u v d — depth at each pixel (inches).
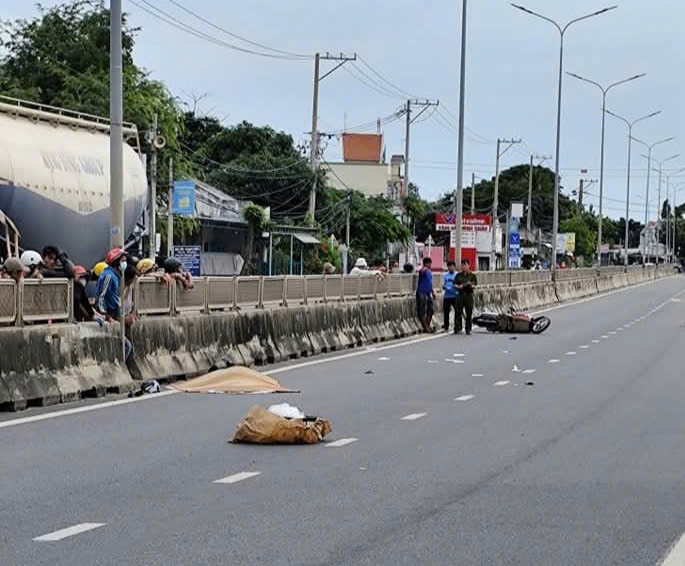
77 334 642.8
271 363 886.4
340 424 560.1
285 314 932.6
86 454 463.8
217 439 506.6
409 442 503.8
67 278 676.7
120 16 768.9
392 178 4901.6
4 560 294.4
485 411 616.4
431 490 395.5
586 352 1040.8
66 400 622.2
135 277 714.2
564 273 2416.3
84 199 919.0
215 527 335.0
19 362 594.6
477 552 308.8
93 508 360.8
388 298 1219.2
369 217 2920.8
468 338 1219.2
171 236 1536.7
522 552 309.6
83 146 947.3
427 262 1294.3
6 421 550.9
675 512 364.2
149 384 681.6
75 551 304.8
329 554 304.3
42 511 356.2
